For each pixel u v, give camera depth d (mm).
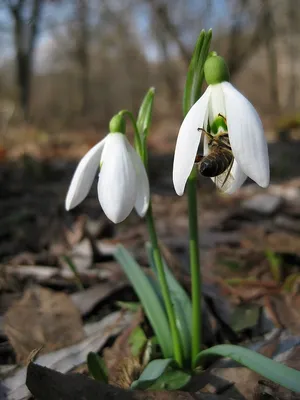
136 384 83
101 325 120
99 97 2096
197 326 99
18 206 259
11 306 130
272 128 955
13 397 94
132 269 111
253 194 306
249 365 84
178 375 97
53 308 123
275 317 120
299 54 1683
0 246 185
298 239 182
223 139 81
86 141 740
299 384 77
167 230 217
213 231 214
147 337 116
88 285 148
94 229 202
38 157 518
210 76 82
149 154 550
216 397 85
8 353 112
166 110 1429
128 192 85
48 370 81
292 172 410
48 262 165
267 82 2020
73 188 88
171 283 114
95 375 93
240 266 159
